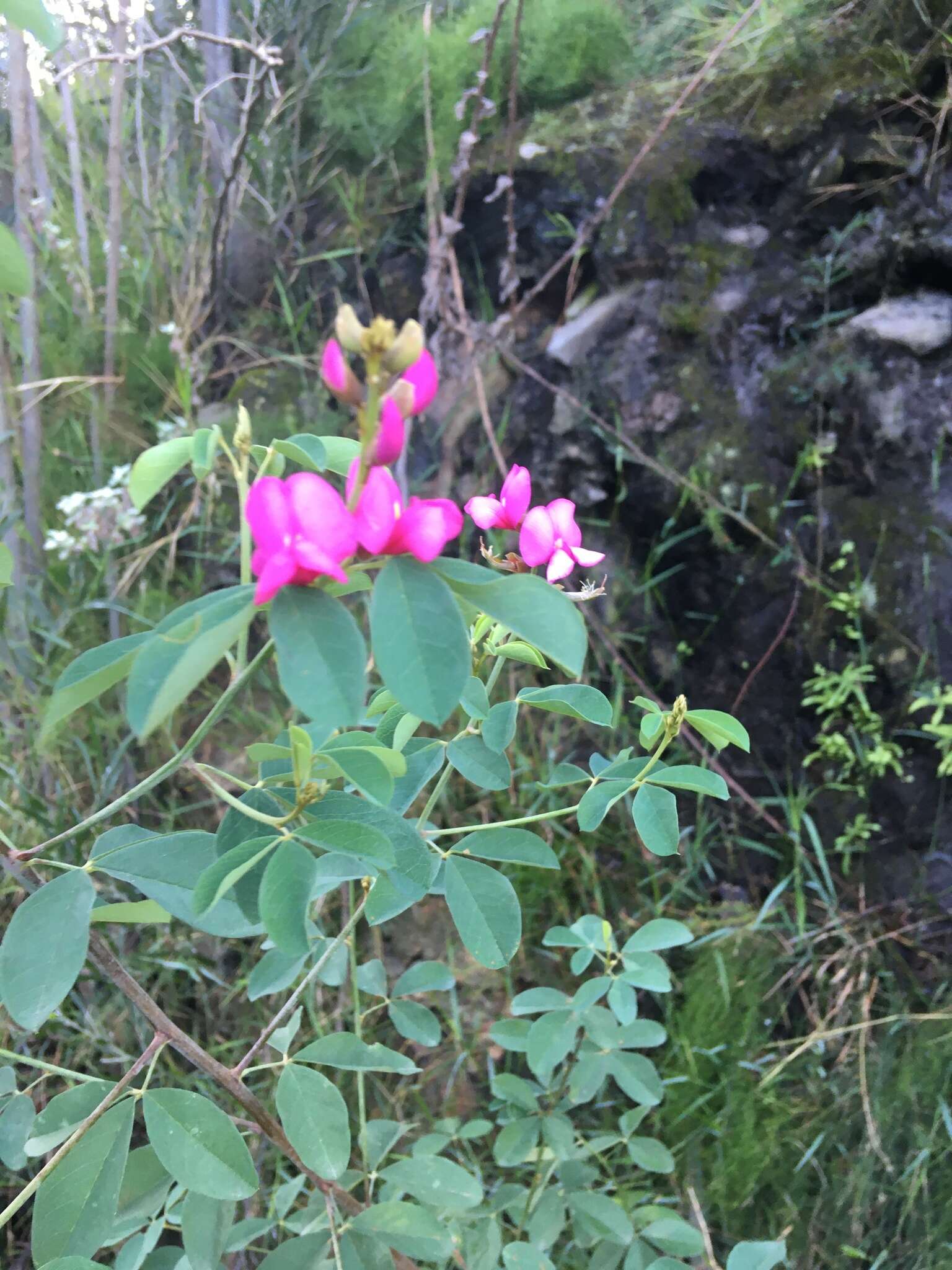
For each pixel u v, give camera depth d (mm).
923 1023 345
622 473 400
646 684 401
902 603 358
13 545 367
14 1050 313
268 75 394
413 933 365
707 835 386
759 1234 336
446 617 119
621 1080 268
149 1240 209
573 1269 312
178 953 336
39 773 347
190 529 390
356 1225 195
